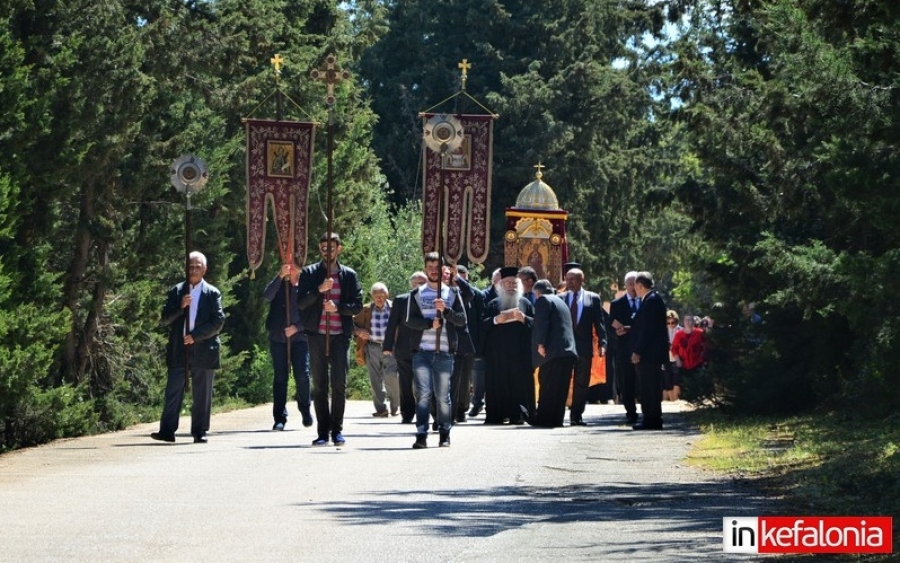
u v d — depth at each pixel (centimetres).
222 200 5481
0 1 3619
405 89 11531
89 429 3931
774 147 3919
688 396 4628
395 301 3425
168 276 4706
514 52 11731
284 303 4078
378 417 4728
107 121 3916
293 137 4575
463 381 4478
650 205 4578
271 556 1819
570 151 10931
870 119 2831
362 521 2128
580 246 10875
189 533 2006
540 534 2014
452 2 11719
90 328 4197
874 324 3108
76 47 3728
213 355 3591
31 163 3641
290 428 4131
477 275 7838
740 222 4350
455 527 2072
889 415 3631
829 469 2747
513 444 3516
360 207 6712
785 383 4284
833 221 3781
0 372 3306
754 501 2389
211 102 5316
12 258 3509
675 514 2227
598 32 11194
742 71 4453
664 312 4119
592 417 4862
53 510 2245
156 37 4738
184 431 4031
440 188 3572
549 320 4244
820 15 2758
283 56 5928
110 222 4169
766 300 3669
